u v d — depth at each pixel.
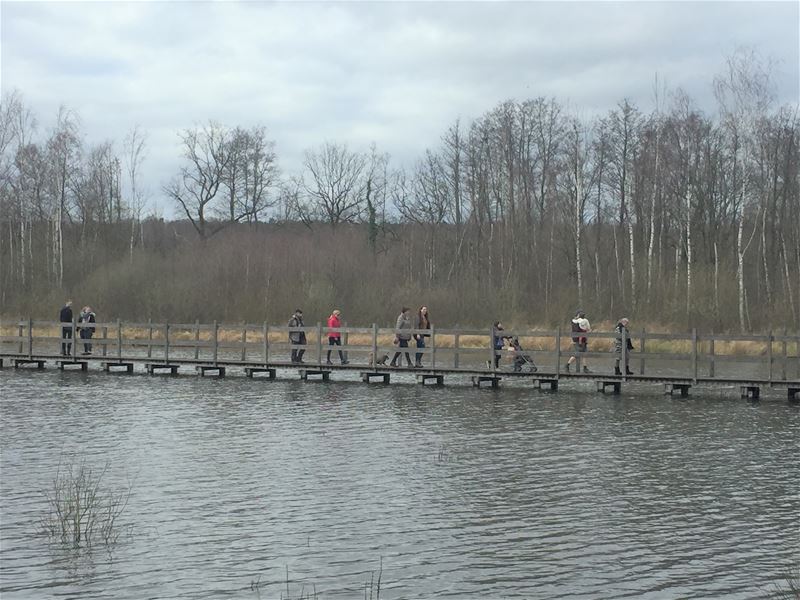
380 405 26.89
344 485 16.83
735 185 55.72
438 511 15.12
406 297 53.44
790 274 52.44
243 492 16.31
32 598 11.30
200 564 12.55
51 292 59.84
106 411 25.61
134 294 57.47
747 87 49.22
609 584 11.84
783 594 11.42
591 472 17.89
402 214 70.44
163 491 16.36
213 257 60.69
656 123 57.66
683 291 50.16
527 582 11.91
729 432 22.23
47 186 67.81
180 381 32.88
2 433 22.02
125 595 11.43
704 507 15.36
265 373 35.56
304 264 59.78
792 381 27.56
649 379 28.94
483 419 24.27
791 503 15.59
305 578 12.05
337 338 34.28
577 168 54.25
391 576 12.12
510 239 61.12
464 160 65.81
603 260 59.22
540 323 50.03
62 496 15.87
